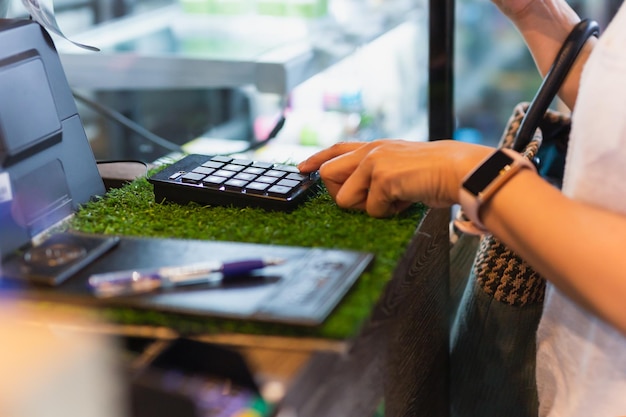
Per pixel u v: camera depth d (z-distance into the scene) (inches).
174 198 29.0
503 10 33.9
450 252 37.3
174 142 50.8
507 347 32.3
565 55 30.4
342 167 27.7
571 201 22.3
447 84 41.9
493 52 60.4
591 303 21.3
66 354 19.8
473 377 34.2
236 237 25.5
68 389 19.1
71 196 28.8
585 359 25.3
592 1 54.6
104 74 48.4
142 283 21.3
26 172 26.4
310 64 49.3
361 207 27.5
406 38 53.9
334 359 20.2
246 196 28.0
